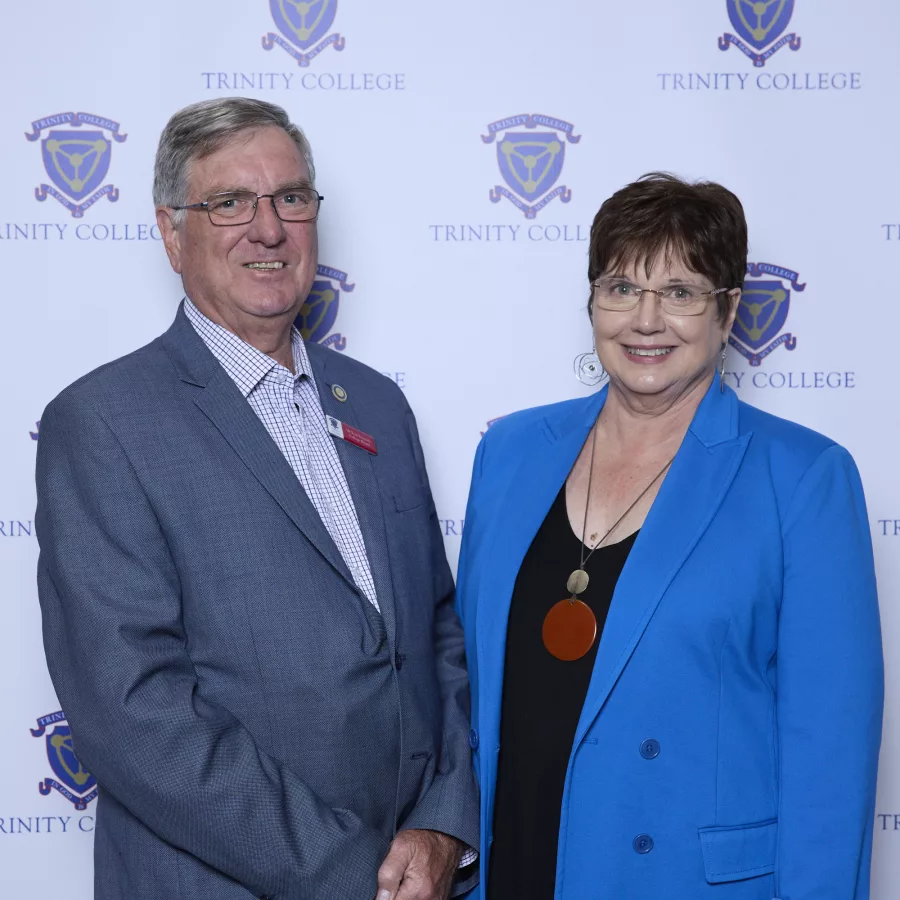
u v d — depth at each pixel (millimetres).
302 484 1502
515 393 1994
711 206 1414
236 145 1503
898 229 1967
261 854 1307
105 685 1315
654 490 1477
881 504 1995
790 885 1334
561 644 1427
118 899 1431
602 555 1453
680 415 1516
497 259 1977
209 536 1398
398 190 1962
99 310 1935
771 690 1417
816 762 1335
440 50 1942
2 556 1942
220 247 1498
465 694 1625
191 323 1557
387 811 1474
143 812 1332
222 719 1354
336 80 1938
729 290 1443
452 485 2006
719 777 1365
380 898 1354
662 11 1944
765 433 1467
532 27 1944
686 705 1368
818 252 1971
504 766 1478
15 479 1938
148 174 1923
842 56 1949
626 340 1441
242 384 1517
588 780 1376
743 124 1958
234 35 1919
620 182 1966
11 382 1931
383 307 1978
